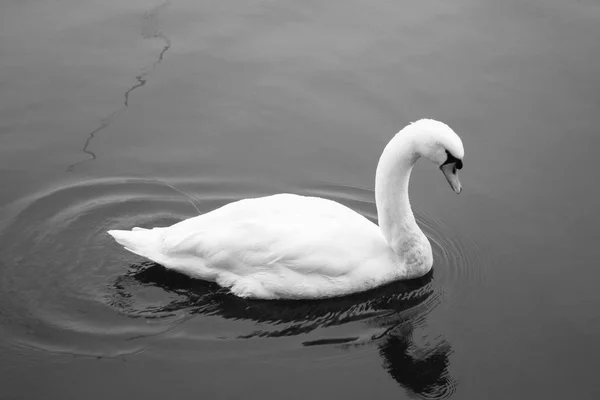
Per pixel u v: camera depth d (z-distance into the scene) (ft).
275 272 33.81
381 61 49.96
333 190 41.75
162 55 49.65
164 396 29.40
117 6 53.57
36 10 52.70
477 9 54.60
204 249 33.99
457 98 47.32
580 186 41.37
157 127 44.98
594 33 52.11
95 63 48.73
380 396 29.86
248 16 53.31
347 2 54.95
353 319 33.65
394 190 34.55
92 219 38.88
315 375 30.68
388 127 45.44
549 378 31.04
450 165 33.65
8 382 29.73
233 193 41.50
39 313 33.04
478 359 31.83
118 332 32.30
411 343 32.50
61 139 43.70
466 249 38.11
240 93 47.44
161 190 41.27
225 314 33.55
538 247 38.04
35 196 39.86
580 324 33.63
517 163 43.01
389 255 35.27
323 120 45.96
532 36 51.98
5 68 47.67
